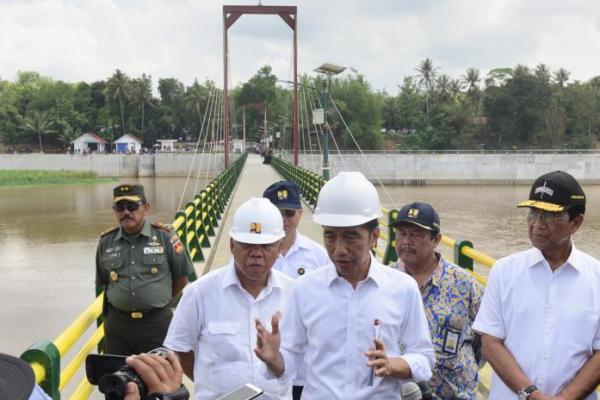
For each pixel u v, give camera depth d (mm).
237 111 126875
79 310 15047
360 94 86875
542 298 2883
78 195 53000
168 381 1775
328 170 21797
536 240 2859
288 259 4410
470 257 5734
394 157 69812
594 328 2801
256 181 35000
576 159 69875
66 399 7062
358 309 2693
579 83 102812
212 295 3074
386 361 2527
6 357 1165
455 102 104438
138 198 4602
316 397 2705
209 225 14539
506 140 90375
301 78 87062
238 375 2990
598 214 43750
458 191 62500
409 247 3494
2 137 95750
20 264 21578
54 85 109625
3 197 51281
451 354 3404
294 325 2797
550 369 2818
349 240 2639
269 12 36844
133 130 103562
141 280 4598
